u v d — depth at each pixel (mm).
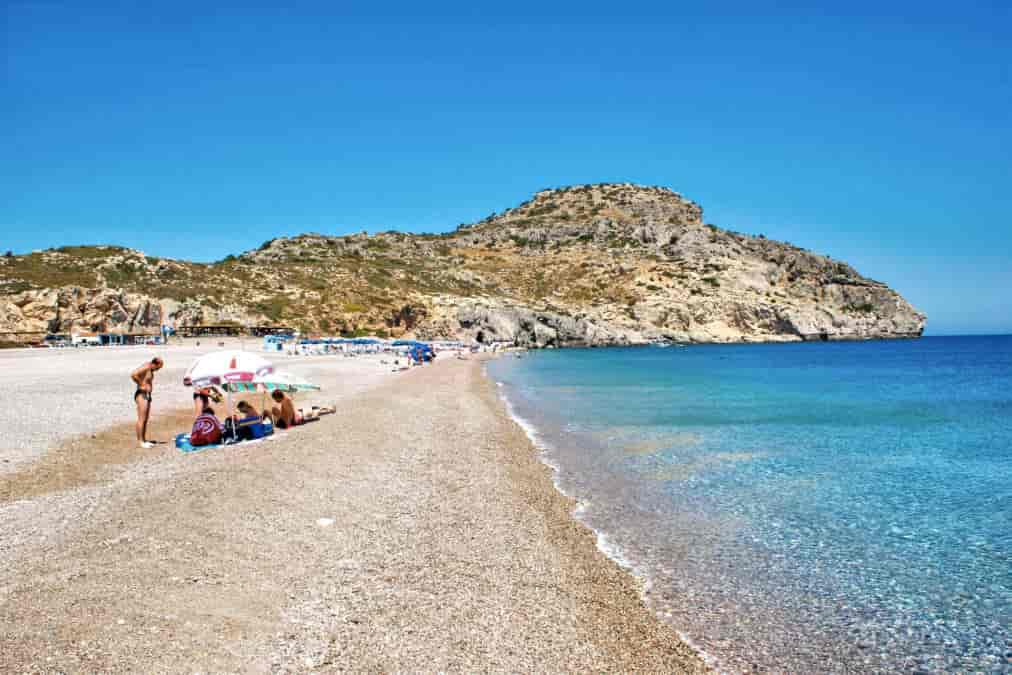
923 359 88375
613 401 33531
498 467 15398
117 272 104812
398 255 194750
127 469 12617
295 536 9070
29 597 6445
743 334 158000
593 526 11109
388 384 38531
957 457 18297
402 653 5957
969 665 6699
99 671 5113
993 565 9602
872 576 9117
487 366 72000
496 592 7711
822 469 16422
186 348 72938
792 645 7000
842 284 191500
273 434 17984
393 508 11102
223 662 5441
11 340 79938
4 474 11555
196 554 7984
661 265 186250
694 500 13133
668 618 7512
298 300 118062
